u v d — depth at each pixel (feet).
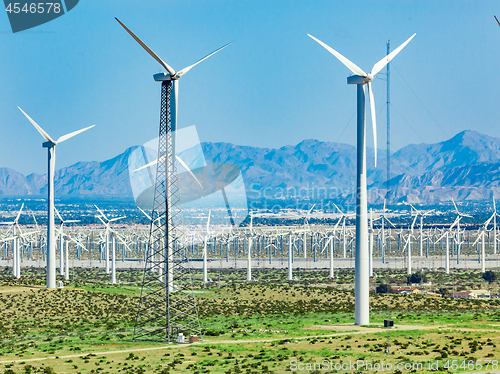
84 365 534.37
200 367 513.86
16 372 509.35
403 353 540.93
